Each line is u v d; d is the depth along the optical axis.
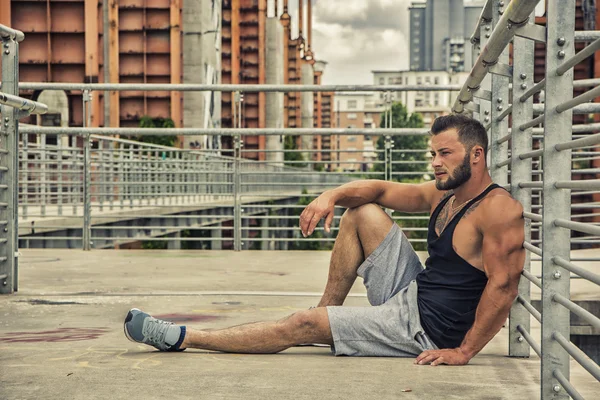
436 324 2.89
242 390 2.47
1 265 5.27
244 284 5.97
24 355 3.09
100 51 42.03
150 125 39.78
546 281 2.24
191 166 17.20
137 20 44.91
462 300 2.86
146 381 2.59
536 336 3.77
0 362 2.93
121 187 13.23
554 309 2.23
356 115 174.12
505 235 2.71
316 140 120.38
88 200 9.59
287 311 4.54
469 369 2.81
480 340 2.83
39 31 38.09
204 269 7.21
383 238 3.14
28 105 5.02
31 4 38.09
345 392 2.45
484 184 2.82
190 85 8.95
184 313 4.43
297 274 6.77
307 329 3.00
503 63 3.27
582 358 1.96
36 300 4.96
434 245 2.93
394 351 2.97
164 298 5.13
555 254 2.23
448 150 2.75
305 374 2.70
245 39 80.19
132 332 3.07
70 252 9.27
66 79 38.81
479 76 3.54
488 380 2.64
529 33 2.58
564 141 2.21
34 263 7.75
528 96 2.89
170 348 3.09
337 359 2.97
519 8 2.39
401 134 9.09
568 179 2.22
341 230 3.25
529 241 3.12
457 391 2.47
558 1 2.20
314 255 8.97
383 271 3.13
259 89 9.00
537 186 2.66
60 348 3.26
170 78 45.28
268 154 76.50
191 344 3.09
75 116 38.75
